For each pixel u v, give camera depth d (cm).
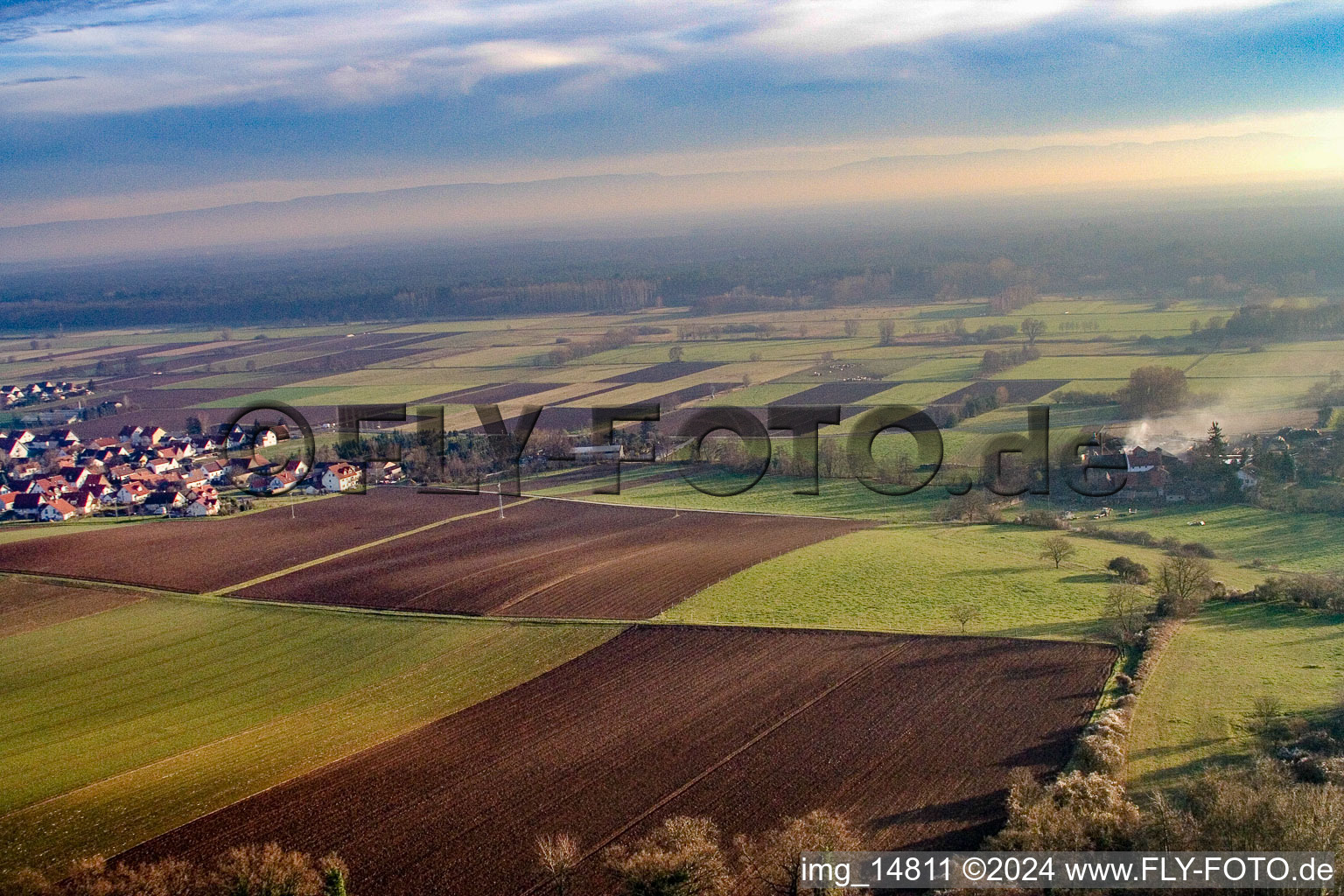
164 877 4022
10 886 4034
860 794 4531
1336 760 4191
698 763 4941
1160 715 5050
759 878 3891
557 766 4991
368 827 4500
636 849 4097
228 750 5369
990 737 4991
